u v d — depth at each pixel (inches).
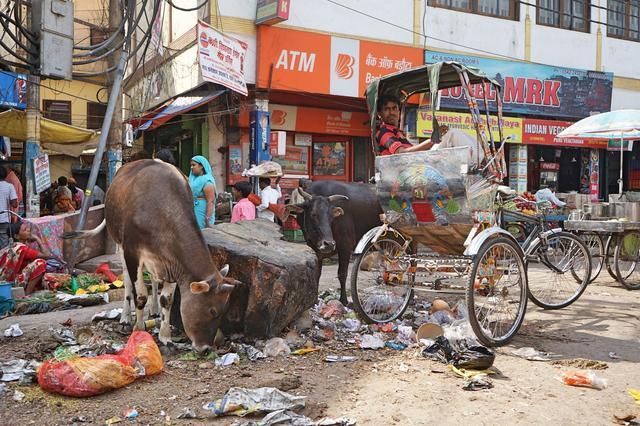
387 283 247.1
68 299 273.9
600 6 631.2
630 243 343.9
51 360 165.3
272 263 199.2
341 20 497.0
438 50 542.9
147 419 143.2
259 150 470.3
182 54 510.6
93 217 378.3
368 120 543.8
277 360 189.3
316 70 483.8
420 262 234.8
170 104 521.7
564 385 171.0
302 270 209.9
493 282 218.4
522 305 221.5
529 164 620.4
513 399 158.7
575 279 295.0
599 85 623.8
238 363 184.4
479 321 220.5
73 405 150.7
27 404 150.8
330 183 264.5
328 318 242.7
